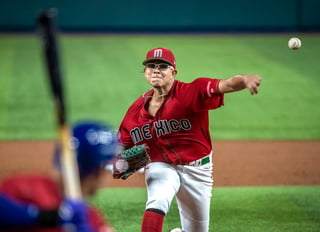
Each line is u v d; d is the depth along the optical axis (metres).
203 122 21.86
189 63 74.56
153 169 21.83
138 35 97.31
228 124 48.81
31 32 97.12
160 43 89.31
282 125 48.62
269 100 56.53
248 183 34.03
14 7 98.00
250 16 102.12
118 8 100.44
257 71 69.88
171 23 101.75
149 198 21.11
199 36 97.12
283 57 78.75
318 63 74.62
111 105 54.38
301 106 54.72
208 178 22.34
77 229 11.34
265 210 29.30
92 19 100.31
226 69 71.25
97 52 80.88
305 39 93.38
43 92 57.72
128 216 28.28
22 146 41.59
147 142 22.05
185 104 21.23
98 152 12.48
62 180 11.78
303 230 26.72
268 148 41.88
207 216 22.75
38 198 11.38
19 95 56.56
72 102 55.03
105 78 65.06
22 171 35.94
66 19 99.81
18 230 10.99
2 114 50.31
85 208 11.67
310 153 40.69
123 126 22.44
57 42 11.32
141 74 67.06
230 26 102.12
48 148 41.12
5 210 10.82
